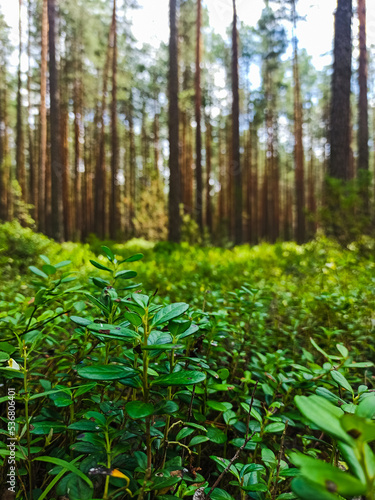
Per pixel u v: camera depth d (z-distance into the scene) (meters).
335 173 8.80
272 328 2.68
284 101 29.03
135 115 31.03
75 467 0.92
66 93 24.12
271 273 5.27
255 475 1.13
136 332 0.94
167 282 4.12
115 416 1.13
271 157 29.23
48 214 22.91
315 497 0.48
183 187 25.17
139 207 16.56
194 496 1.08
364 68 14.16
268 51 23.30
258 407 1.62
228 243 13.55
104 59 23.61
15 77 26.25
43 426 1.15
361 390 1.19
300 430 1.86
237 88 15.66
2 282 3.67
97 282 1.21
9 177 26.42
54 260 5.91
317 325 2.75
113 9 19.58
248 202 27.47
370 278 3.83
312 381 1.51
